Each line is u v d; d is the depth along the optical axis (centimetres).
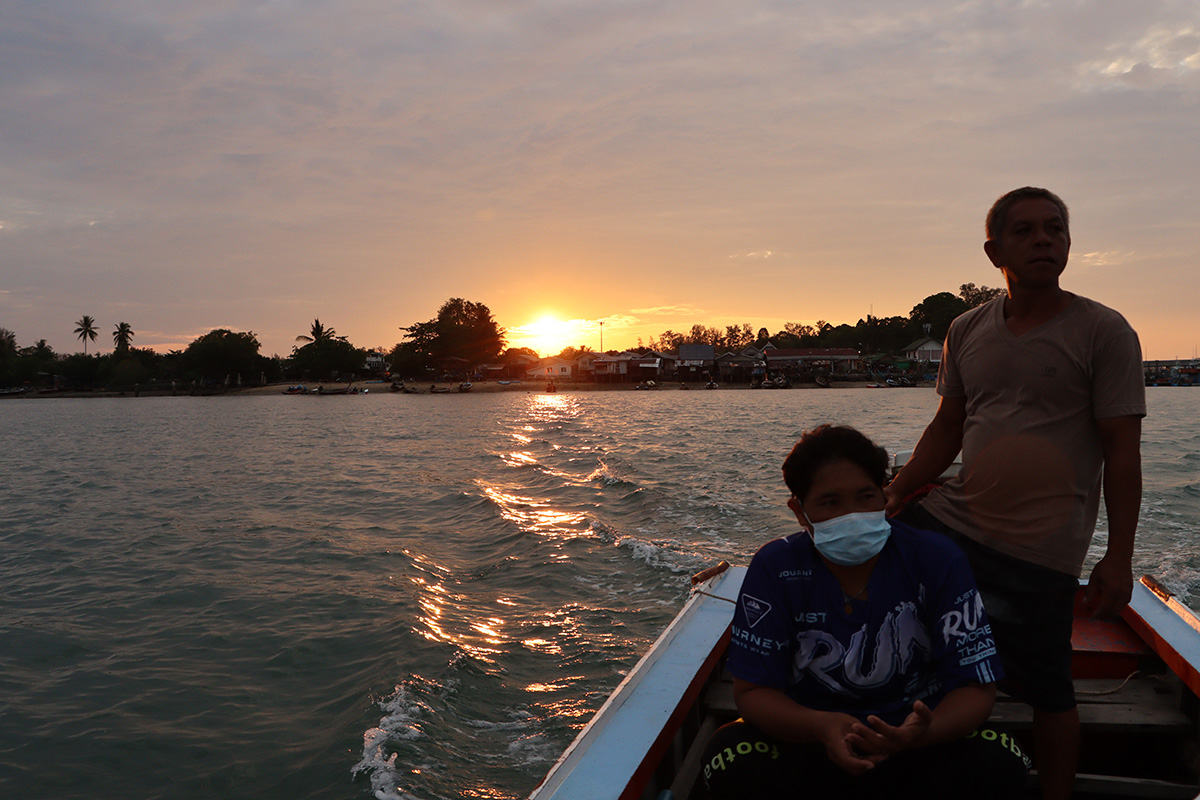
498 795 574
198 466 2984
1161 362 15875
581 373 13475
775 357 12475
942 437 283
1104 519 1357
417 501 1945
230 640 919
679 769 246
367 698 733
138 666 848
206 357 13862
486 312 14125
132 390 13788
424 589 1083
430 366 13838
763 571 199
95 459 3369
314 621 970
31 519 1830
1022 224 227
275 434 4775
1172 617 295
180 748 668
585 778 195
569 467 2559
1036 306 236
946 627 188
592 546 1294
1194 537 1255
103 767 643
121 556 1393
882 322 14200
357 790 588
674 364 12788
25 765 646
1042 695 232
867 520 185
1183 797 235
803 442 194
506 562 1224
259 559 1327
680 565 1134
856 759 168
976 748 188
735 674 196
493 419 5953
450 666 791
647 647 834
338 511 1828
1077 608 323
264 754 652
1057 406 230
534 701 723
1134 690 279
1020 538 233
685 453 2862
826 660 194
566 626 911
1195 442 2888
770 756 196
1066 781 234
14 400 13312
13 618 1024
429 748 635
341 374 14862
